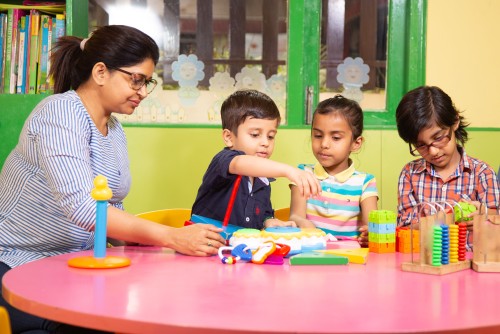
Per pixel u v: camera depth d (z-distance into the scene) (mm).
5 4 2504
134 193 2479
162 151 2479
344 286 1040
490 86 2623
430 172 2043
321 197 1989
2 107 2363
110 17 2580
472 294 989
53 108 1490
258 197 1842
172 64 2590
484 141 2572
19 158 1546
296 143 2500
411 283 1074
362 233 1629
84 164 1437
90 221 1361
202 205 1812
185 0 2590
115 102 1568
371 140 2502
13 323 1341
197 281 1071
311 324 800
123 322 825
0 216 1543
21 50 2420
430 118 1894
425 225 1193
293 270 1189
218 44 2600
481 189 2010
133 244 1550
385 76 2629
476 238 1242
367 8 2627
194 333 788
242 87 2600
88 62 1553
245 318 826
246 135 1924
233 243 1374
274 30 2594
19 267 1203
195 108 2594
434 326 799
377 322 814
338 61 2627
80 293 975
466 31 2613
